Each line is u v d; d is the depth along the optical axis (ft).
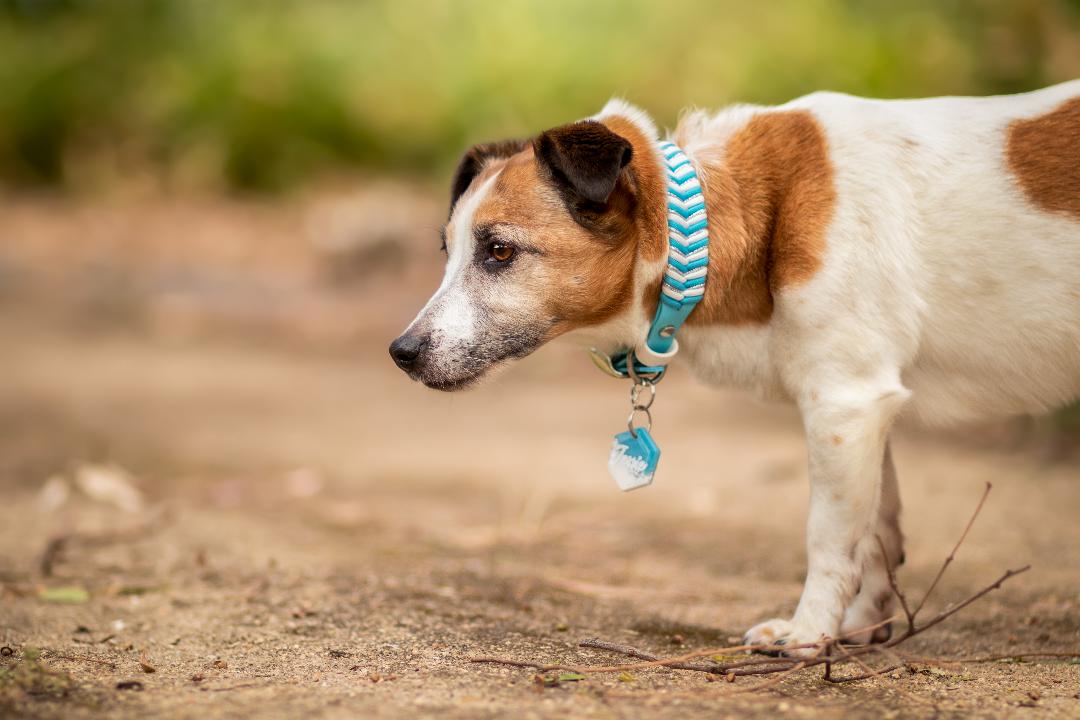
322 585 18.26
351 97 73.97
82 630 15.78
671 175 15.10
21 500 25.30
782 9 68.03
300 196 70.59
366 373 41.68
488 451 30.63
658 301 15.37
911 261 14.67
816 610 14.71
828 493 14.67
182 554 20.43
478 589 18.20
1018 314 14.83
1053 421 29.22
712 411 35.32
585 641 14.92
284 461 29.40
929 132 15.10
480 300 15.26
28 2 80.48
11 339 46.09
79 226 64.64
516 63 72.64
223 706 12.14
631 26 71.67
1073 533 21.33
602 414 35.40
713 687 13.01
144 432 32.63
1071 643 15.35
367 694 12.63
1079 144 14.71
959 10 61.05
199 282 54.95
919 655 15.07
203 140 71.46
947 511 23.32
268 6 79.36
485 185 15.46
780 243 14.82
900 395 14.56
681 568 19.98
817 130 15.15
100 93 72.90
